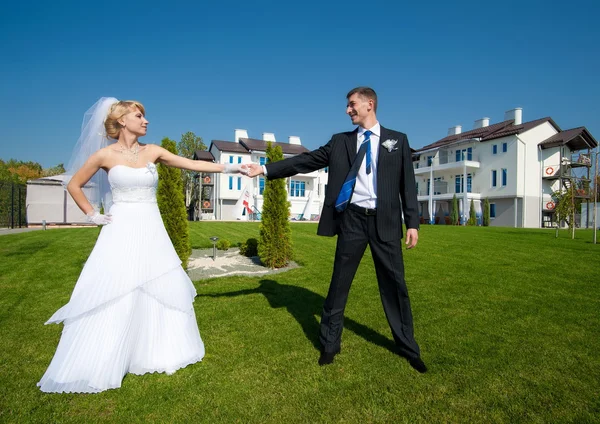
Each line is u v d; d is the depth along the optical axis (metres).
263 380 2.60
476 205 31.19
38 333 3.53
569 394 2.38
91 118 3.16
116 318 2.56
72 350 2.49
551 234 14.35
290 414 2.18
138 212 2.82
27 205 20.72
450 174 33.91
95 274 2.61
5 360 2.93
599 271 6.49
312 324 3.80
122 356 2.55
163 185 6.97
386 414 2.17
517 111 32.25
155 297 2.78
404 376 2.65
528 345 3.20
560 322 3.81
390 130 3.01
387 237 2.90
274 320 3.92
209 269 7.57
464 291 5.12
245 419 2.13
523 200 28.75
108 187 3.43
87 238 11.46
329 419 2.13
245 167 3.24
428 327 3.68
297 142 41.34
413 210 2.95
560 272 6.41
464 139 31.25
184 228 7.10
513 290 5.16
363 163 2.95
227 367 2.80
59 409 2.23
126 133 2.90
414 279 5.90
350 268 2.99
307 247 10.06
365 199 2.94
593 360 2.89
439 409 2.22
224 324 3.79
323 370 2.75
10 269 6.56
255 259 8.94
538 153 29.56
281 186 7.80
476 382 2.55
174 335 2.81
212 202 37.75
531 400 2.31
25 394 2.40
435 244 10.29
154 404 2.30
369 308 4.37
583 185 24.75
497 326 3.70
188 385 2.53
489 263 7.33
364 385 2.52
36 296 4.85
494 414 2.16
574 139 29.48
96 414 2.19
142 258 2.71
